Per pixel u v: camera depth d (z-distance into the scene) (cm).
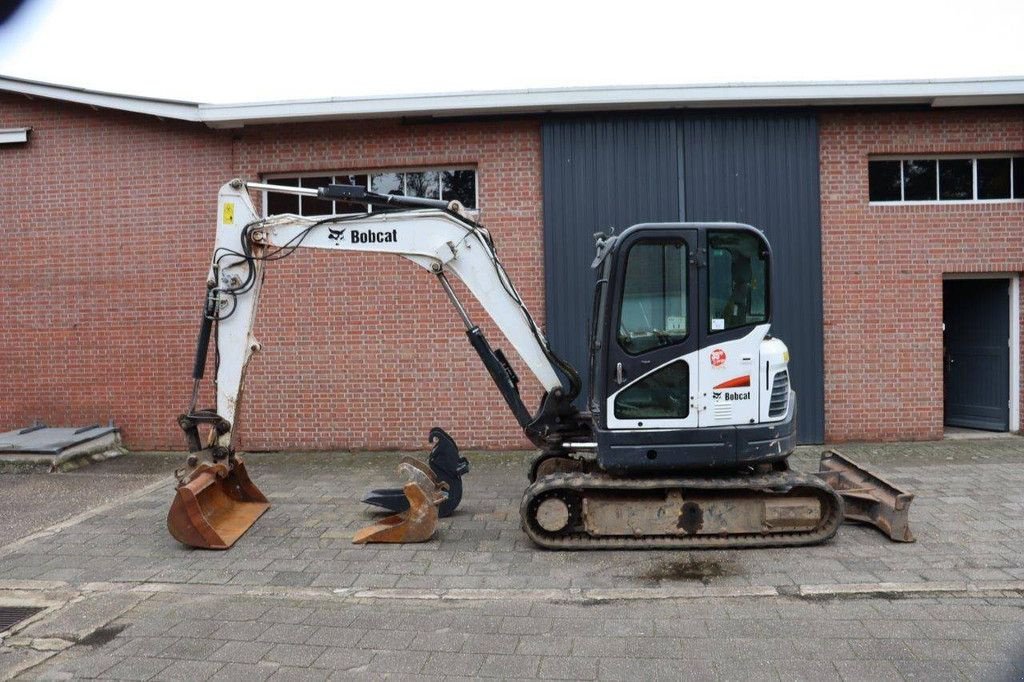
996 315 1012
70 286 1027
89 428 1004
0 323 1041
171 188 1007
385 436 988
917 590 483
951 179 986
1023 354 991
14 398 1041
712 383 565
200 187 1002
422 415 984
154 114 969
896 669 378
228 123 977
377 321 985
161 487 819
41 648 428
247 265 644
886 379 967
